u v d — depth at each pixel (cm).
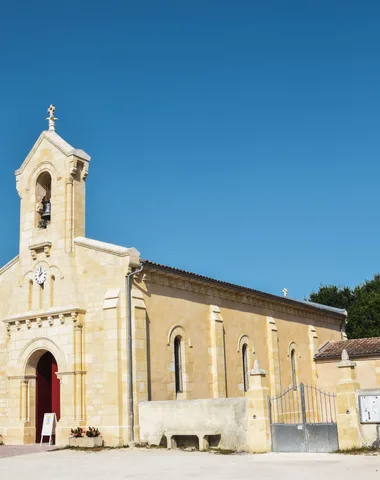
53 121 3025
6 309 3016
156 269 2741
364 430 2045
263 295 3706
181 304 2966
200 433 2264
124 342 2516
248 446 2200
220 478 1589
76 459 2100
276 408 3659
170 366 2786
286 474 1616
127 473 1739
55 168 2873
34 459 2156
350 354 3956
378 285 6669
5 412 2866
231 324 3403
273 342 3778
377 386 3816
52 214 2839
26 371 2764
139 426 2467
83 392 2559
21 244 2936
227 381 3247
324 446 2105
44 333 2709
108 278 2625
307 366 4241
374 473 1566
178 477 1631
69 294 2658
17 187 3019
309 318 4459
